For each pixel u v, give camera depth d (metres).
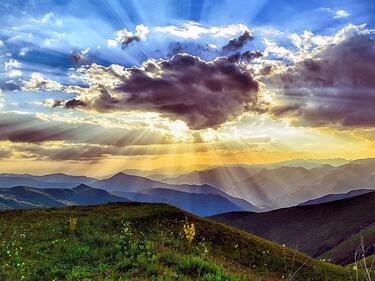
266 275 37.50
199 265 15.52
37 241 29.81
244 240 51.44
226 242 48.72
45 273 17.72
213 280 13.41
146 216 52.34
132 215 52.25
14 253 24.33
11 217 51.69
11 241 29.03
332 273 42.94
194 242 44.72
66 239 28.78
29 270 19.12
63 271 17.59
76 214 54.56
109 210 59.25
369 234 126.19
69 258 20.72
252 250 47.53
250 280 16.30
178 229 49.19
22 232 35.69
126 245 22.66
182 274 14.41
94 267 18.05
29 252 24.98
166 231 46.09
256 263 42.62
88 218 48.16
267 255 45.97
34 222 45.03
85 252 21.70
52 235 32.69
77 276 15.87
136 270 15.27
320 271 42.91
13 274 18.14
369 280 6.91
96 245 24.36
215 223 58.06
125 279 13.62
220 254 43.06
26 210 58.88
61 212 57.19
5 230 37.31
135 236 33.81
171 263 16.50
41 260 21.25
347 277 41.31
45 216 51.97
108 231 38.44
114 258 19.67
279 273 40.06
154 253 18.83
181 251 29.88
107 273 15.70
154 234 41.00
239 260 42.72
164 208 61.41
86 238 27.81
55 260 20.72
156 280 13.51
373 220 189.00
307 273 41.69
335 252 131.00
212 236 49.72
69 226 37.16
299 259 47.16
